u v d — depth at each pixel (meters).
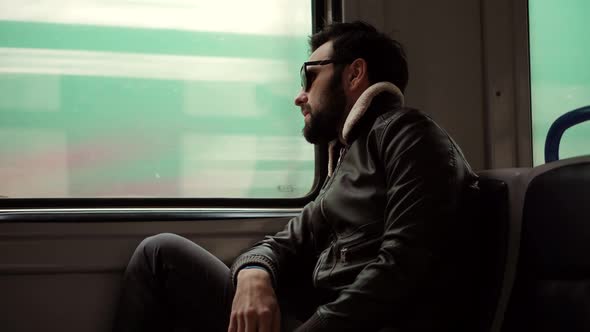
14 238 1.42
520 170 1.11
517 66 1.67
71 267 1.45
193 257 1.31
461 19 1.68
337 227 1.17
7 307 1.43
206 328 1.29
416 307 1.02
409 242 0.99
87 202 1.48
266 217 1.54
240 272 1.21
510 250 1.07
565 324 0.94
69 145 1.48
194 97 1.54
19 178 1.46
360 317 0.98
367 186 1.13
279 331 1.13
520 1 1.68
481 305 1.09
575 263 0.94
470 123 1.67
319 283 1.15
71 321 1.46
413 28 1.65
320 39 1.36
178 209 1.51
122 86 1.50
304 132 1.34
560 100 1.71
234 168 1.56
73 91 1.48
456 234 1.03
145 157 1.52
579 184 0.97
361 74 1.28
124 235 1.47
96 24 1.49
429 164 1.04
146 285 1.32
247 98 1.57
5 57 1.45
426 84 1.65
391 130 1.12
